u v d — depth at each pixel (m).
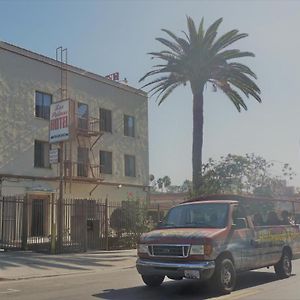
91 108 35.25
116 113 37.62
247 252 11.62
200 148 28.53
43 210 29.78
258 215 12.91
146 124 40.62
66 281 13.52
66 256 20.45
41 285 12.65
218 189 27.38
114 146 37.12
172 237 10.72
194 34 28.77
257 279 13.10
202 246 10.34
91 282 13.14
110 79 37.34
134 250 24.47
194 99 29.03
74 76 34.09
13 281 13.75
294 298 9.91
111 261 19.34
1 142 28.75
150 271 10.88
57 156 25.16
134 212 26.25
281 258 13.36
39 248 22.88
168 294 10.62
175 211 12.28
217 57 28.48
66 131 25.05
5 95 29.28
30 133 30.52
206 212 11.73
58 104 25.80
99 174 35.50
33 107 30.92
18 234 24.67
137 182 38.94
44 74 31.89
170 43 29.48
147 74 30.11
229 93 29.94
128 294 10.69
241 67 28.89
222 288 10.52
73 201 24.56
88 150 34.66
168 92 31.25
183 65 28.77
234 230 11.38
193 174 28.38
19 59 30.36
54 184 31.55
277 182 30.72
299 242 14.37
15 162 29.44
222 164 29.25
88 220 23.98
